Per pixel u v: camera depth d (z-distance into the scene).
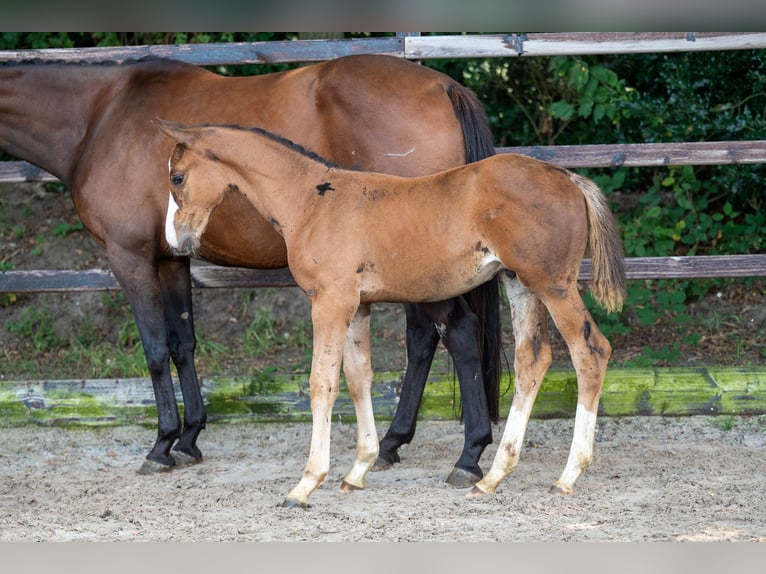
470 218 6.00
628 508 6.07
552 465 7.32
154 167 7.30
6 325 10.66
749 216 10.56
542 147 8.32
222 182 6.48
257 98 7.20
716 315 10.16
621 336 10.12
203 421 7.86
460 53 8.22
